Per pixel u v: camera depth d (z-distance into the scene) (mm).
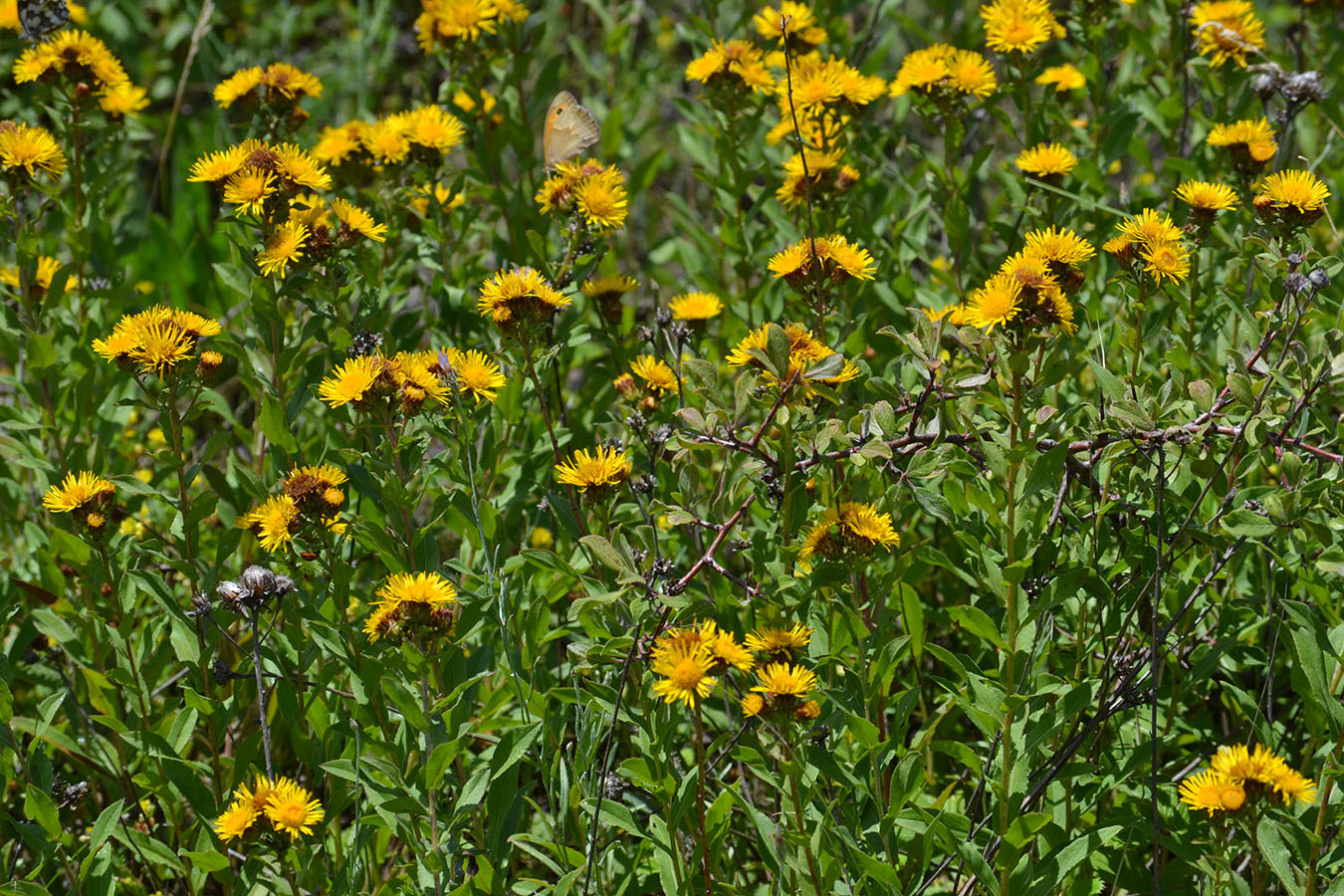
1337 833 2689
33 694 3771
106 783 3395
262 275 3359
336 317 3605
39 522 4168
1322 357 2746
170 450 3227
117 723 3068
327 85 7504
